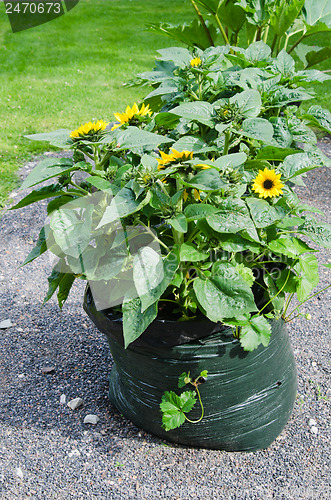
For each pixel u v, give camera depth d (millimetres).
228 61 2562
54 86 6820
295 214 1952
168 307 1969
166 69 2646
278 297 1941
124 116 1942
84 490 1968
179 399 1824
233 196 1656
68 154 4902
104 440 2180
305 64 3398
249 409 1990
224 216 1621
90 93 6520
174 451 2100
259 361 1931
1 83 7000
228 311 1647
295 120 2281
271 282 1931
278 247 1804
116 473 2025
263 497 1909
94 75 7230
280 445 2131
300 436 2172
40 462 2094
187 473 2008
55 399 2438
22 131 5398
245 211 1628
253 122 1735
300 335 2768
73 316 3057
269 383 2016
